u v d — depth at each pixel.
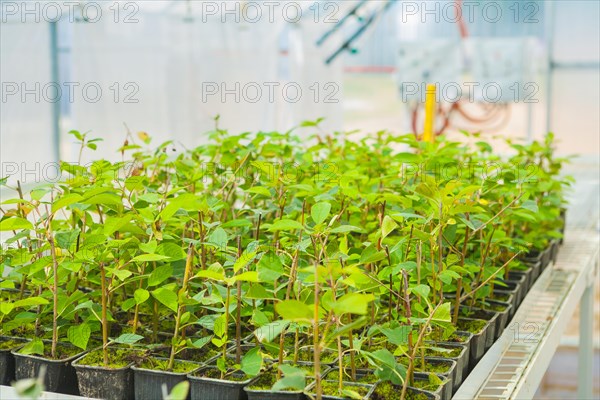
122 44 5.00
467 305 2.51
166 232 2.21
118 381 1.88
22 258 2.10
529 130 7.01
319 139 3.38
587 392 3.79
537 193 3.22
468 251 2.71
